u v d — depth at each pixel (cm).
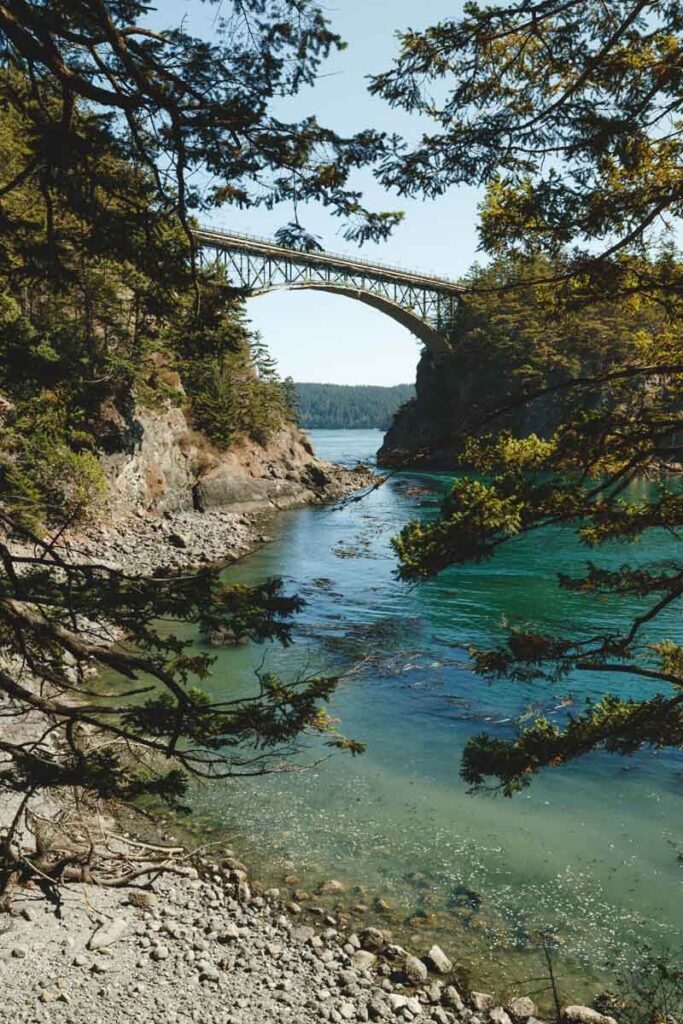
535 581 2973
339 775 1477
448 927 1056
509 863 1201
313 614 2594
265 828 1298
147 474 4650
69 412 730
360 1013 895
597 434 557
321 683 650
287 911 1090
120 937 1002
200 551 3684
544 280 557
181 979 935
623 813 1340
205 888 1136
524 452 600
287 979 950
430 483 5000
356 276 8025
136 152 520
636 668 597
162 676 584
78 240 570
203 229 6091
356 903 1108
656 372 508
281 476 5969
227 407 5803
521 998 918
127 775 698
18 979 896
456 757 1552
